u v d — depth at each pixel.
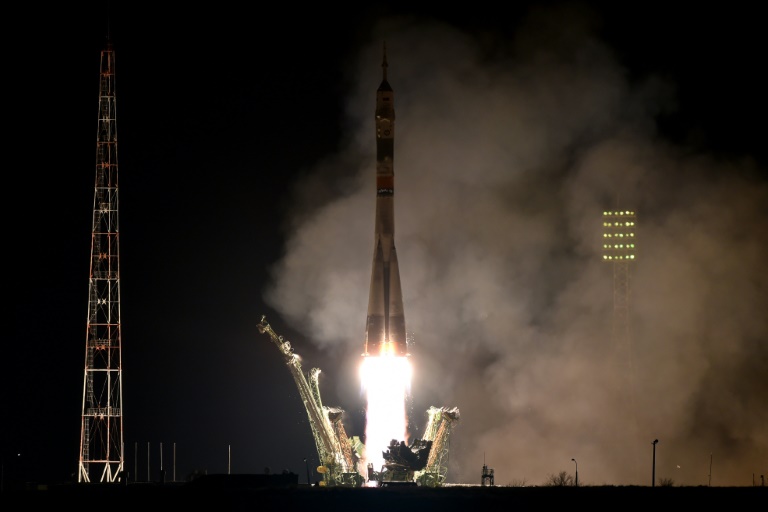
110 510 140.25
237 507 139.50
